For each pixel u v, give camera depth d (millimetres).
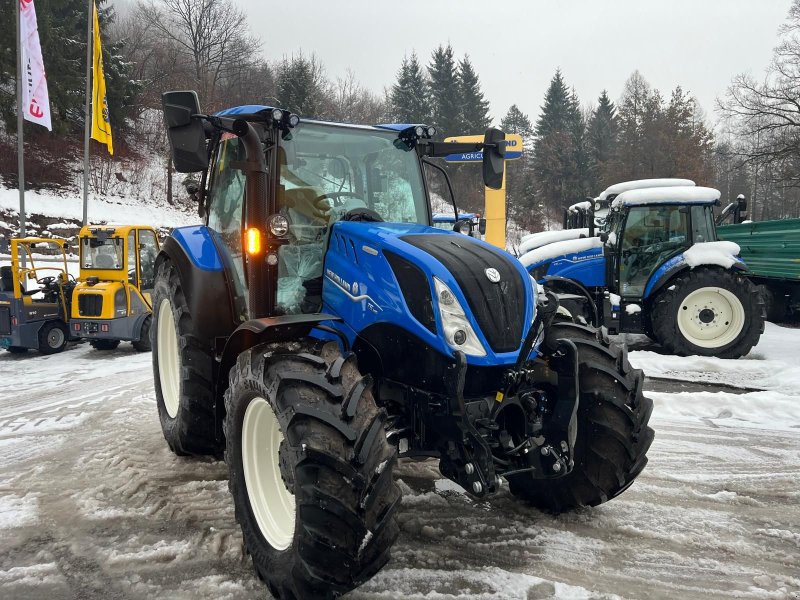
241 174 3625
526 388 2807
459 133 49031
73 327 9641
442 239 2961
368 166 3564
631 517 3195
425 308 2643
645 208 8461
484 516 3205
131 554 2869
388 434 2635
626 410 2979
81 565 2799
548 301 2783
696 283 7848
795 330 10312
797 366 6949
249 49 44969
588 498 3092
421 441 2723
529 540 2939
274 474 2758
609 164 42938
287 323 2561
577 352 2943
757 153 23156
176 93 2930
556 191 52688
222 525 3156
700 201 8289
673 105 40844
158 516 3279
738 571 2664
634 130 42719
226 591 2557
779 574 2639
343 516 2150
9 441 4699
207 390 3740
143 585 2617
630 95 50781
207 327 3715
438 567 2691
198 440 3867
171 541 2998
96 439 4688
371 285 2840
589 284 8852
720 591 2508
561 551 2836
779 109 22375
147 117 35750
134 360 8938
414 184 3740
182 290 3916
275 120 3068
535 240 10562
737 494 3502
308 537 2178
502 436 2766
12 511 3373
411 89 51406
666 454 4207
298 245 3164
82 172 28688
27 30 14297
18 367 8609
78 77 29156
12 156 26422
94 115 16438
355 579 2199
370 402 2391
